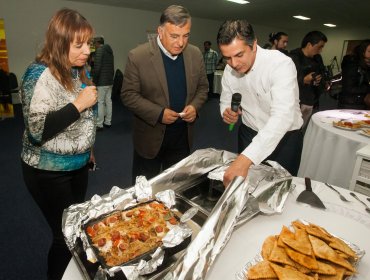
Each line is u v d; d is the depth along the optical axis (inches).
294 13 324.2
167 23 57.8
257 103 56.4
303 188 46.6
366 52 112.2
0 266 66.7
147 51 66.6
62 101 44.5
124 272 26.8
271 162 46.6
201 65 73.8
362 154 58.7
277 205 39.1
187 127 74.6
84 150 49.4
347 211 40.8
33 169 46.8
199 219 38.4
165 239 30.7
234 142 166.7
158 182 42.4
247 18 378.6
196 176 45.8
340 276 26.5
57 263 51.7
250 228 36.2
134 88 68.1
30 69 42.7
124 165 127.0
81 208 36.2
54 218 50.5
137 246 32.4
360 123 87.0
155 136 71.0
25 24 242.2
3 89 191.3
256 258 29.5
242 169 41.6
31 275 64.4
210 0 257.0
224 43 42.6
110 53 168.9
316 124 90.5
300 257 27.9
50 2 252.8
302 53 128.0
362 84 120.3
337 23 407.5
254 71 51.7
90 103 45.1
